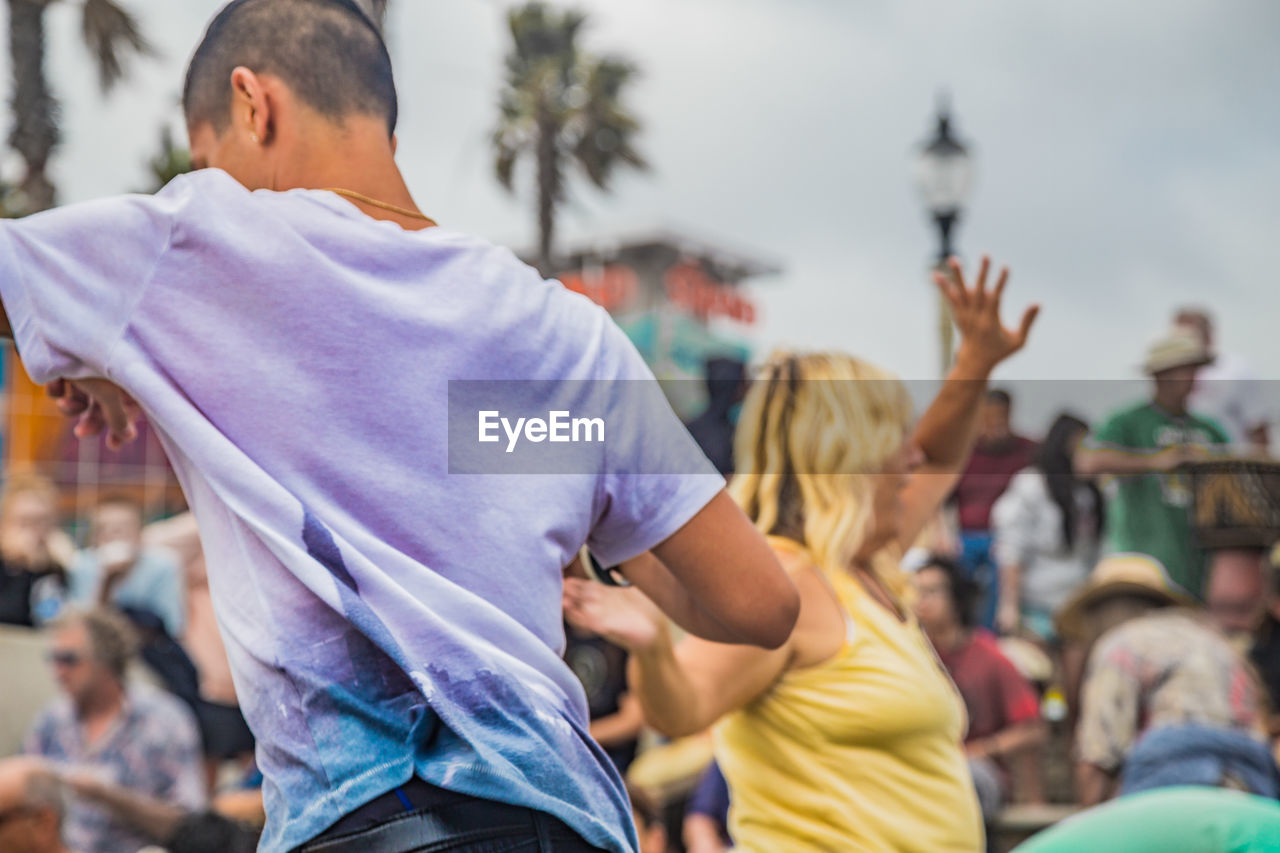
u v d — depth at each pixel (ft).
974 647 18.52
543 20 72.74
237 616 4.21
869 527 7.39
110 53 37.32
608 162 74.13
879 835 6.73
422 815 3.98
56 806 11.89
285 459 4.21
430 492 4.27
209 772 18.17
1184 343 20.74
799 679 6.83
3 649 19.20
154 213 4.34
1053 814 17.13
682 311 104.47
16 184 36.27
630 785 14.14
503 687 4.17
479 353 4.43
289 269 4.30
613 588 5.81
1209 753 11.80
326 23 4.70
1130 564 17.99
